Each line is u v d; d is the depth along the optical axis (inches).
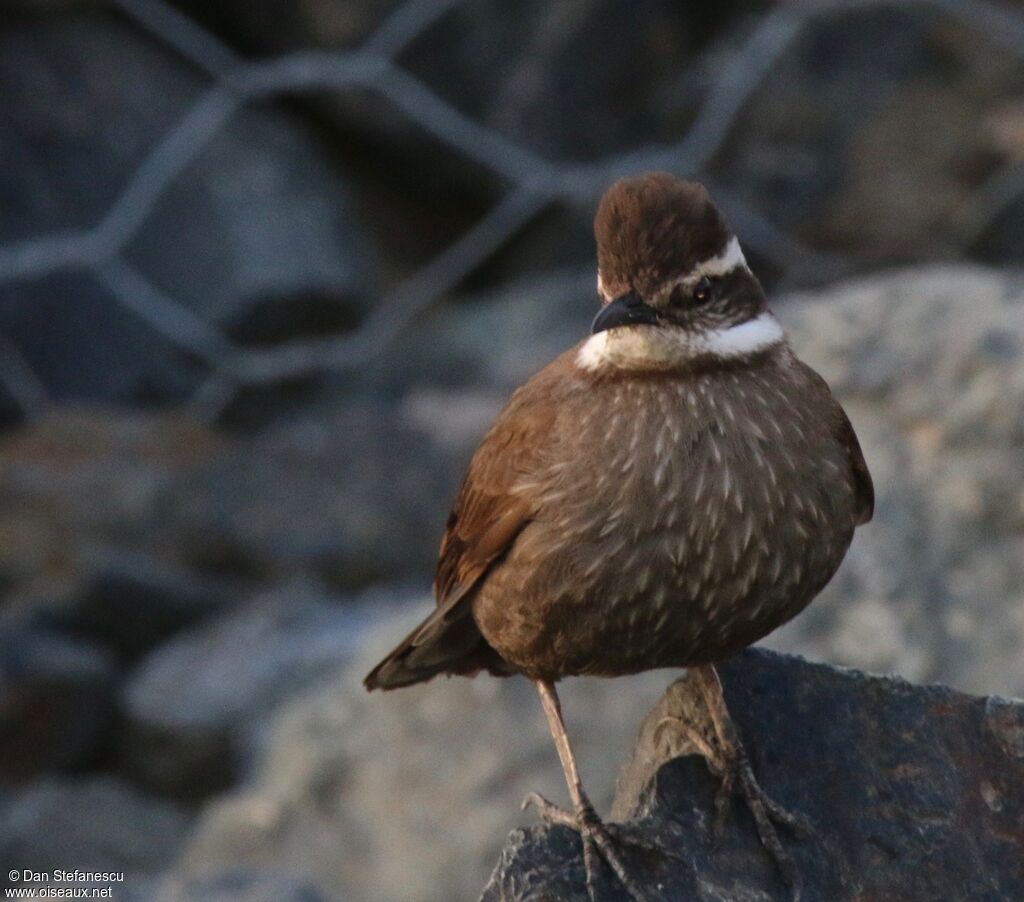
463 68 793.6
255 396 756.0
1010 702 282.4
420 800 456.8
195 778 540.1
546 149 794.2
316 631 571.5
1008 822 272.4
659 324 270.5
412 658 312.8
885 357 488.7
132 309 751.1
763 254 794.8
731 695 285.7
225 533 629.3
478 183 801.6
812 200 800.3
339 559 623.2
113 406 746.2
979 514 463.2
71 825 497.7
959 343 485.7
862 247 794.8
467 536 291.9
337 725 480.1
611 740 452.8
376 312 775.7
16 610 575.5
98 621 582.9
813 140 806.5
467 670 320.2
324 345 764.6
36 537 620.7
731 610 270.4
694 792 273.9
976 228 788.6
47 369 743.1
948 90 822.5
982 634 446.9
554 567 271.9
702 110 798.5
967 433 474.3
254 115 791.7
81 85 778.2
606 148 799.7
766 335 276.7
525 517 275.4
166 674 558.6
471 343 769.6
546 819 279.6
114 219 751.1
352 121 793.6
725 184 799.7
